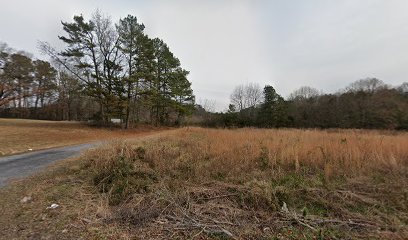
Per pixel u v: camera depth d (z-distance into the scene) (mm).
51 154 9688
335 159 6098
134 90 25719
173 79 36156
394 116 30922
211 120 37469
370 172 5465
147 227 3262
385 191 4316
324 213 3715
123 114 27344
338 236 3008
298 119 36438
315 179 4988
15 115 42812
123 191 4340
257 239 2969
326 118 34781
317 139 9414
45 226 3328
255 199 3953
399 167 5758
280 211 3660
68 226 3318
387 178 5082
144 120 38031
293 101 43375
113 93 25141
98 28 24781
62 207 3984
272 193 4121
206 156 6902
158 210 3693
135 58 25562
